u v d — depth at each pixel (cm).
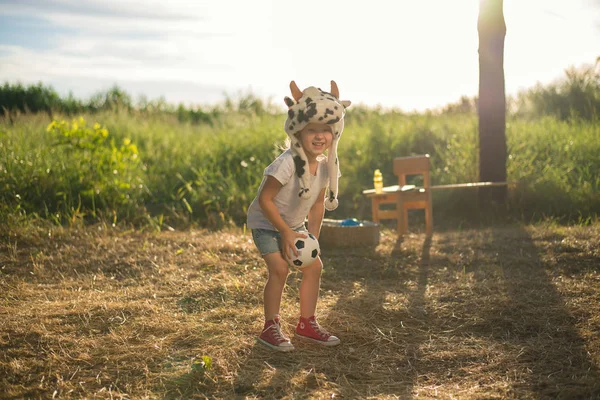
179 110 1688
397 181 1046
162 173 1035
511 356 379
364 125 1302
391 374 361
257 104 1655
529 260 619
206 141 1198
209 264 620
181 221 874
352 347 401
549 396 326
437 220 916
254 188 966
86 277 579
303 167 381
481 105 912
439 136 1173
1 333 407
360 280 576
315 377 349
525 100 1494
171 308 475
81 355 374
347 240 710
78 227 766
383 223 902
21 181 879
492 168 909
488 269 596
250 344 396
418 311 474
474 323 443
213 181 982
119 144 1166
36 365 361
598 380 340
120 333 413
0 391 328
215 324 432
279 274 389
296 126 375
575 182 983
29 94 1642
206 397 325
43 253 661
